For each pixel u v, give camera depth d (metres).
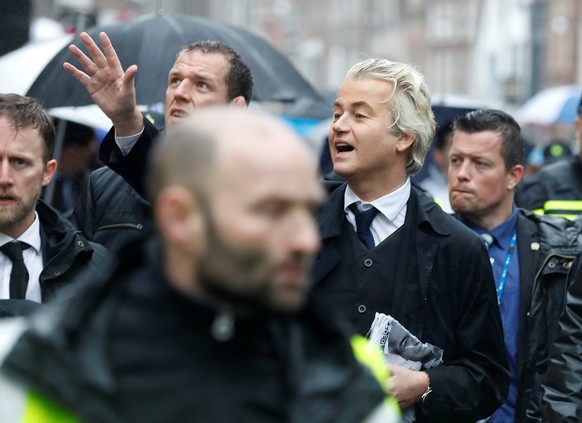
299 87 10.59
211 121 3.39
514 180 8.48
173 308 3.42
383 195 6.58
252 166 3.30
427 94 6.65
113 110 6.81
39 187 6.39
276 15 122.69
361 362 3.67
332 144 6.62
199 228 3.34
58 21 23.08
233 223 3.30
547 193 10.87
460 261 6.51
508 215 8.45
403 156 6.62
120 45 9.86
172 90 7.52
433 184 12.05
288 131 3.42
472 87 89.88
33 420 3.30
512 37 75.06
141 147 6.90
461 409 6.36
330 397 3.50
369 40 112.19
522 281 8.16
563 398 6.54
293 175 3.33
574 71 71.81
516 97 68.56
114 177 7.85
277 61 10.66
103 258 6.56
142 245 3.56
